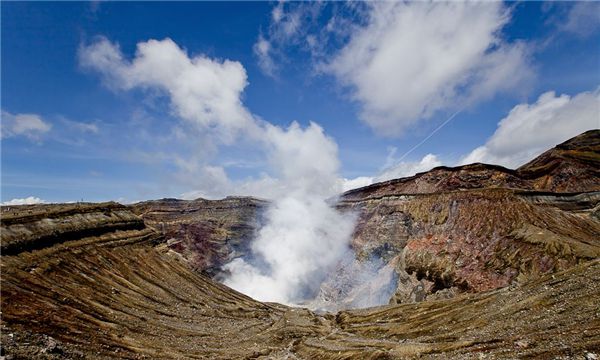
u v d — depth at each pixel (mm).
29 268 85125
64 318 70125
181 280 141375
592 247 131125
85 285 95812
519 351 49156
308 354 90375
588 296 60969
